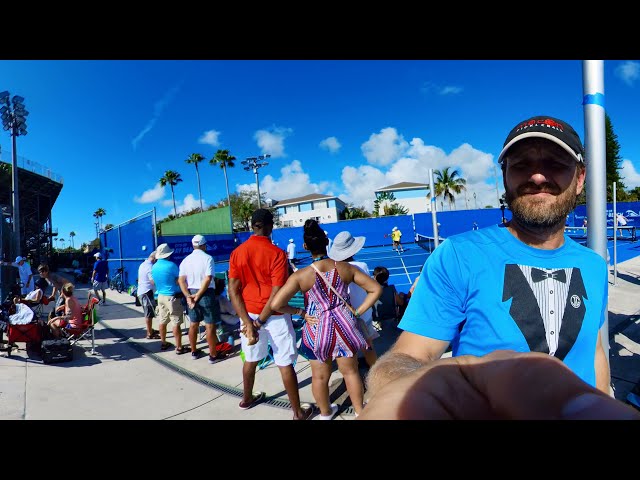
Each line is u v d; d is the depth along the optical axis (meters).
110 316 8.88
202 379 4.32
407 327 1.25
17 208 15.34
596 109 2.03
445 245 1.31
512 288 1.17
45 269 8.37
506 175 1.29
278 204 67.94
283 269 3.34
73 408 3.51
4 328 5.36
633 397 2.94
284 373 3.14
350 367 2.88
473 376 0.38
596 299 1.20
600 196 2.03
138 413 3.37
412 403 0.36
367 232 28.91
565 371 0.34
